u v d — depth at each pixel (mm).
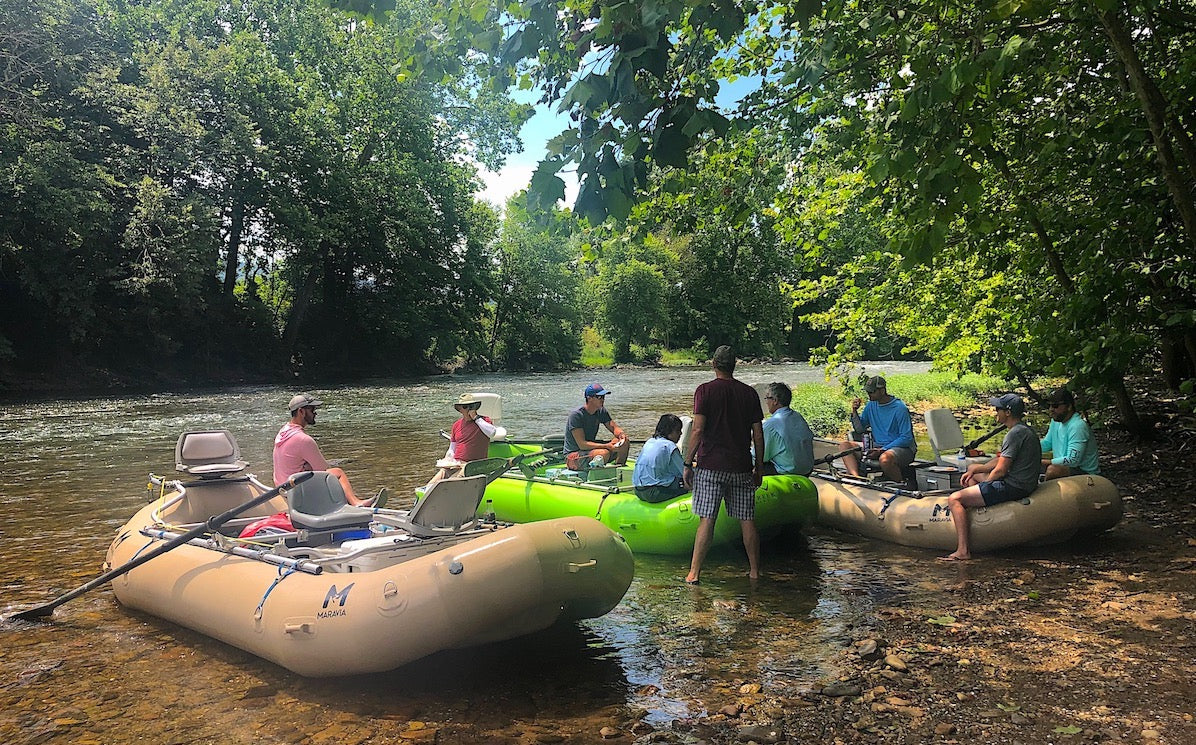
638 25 2828
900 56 5457
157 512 5957
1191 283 7348
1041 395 15672
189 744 3469
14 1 23094
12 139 22469
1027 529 6039
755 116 7551
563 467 8094
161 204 24875
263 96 28969
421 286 35781
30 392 24359
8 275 24453
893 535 6742
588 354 49312
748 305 50094
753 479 5883
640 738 3438
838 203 9945
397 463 11250
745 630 4758
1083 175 7852
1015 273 10398
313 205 31766
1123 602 4922
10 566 6363
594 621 4996
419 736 3508
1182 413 10852
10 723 3689
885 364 35406
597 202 2949
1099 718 3443
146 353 28297
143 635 4871
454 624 3959
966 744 3277
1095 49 7008
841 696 3773
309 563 4469
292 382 30672
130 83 27578
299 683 4133
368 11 3881
